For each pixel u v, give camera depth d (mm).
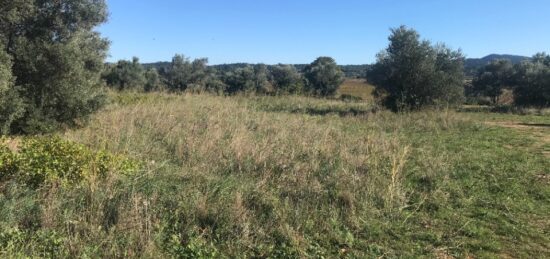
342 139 12242
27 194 5859
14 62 11531
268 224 5785
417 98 25547
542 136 16469
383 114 21484
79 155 7000
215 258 5008
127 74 42500
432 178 8648
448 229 6277
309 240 5566
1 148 7230
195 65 46312
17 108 10938
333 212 6379
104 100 13359
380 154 10445
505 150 12836
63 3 12367
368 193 7191
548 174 9719
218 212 5867
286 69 48281
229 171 8133
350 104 28141
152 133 11289
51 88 12055
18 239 4816
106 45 13680
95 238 4980
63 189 6082
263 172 8016
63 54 11859
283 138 11438
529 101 37312
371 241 5777
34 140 8055
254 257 5148
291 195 6980
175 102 17625
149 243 4883
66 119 12711
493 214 6949
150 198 5996
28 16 11680
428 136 15375
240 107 18500
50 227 5199
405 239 5883
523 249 5711
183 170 7664
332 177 7969
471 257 5461
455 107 27344
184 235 5402
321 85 50031
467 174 9359
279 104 24688
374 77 27375
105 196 5859
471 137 15438
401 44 26375
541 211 7191
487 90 52594
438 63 26359
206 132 11258
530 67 40469
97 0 12891
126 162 7293
